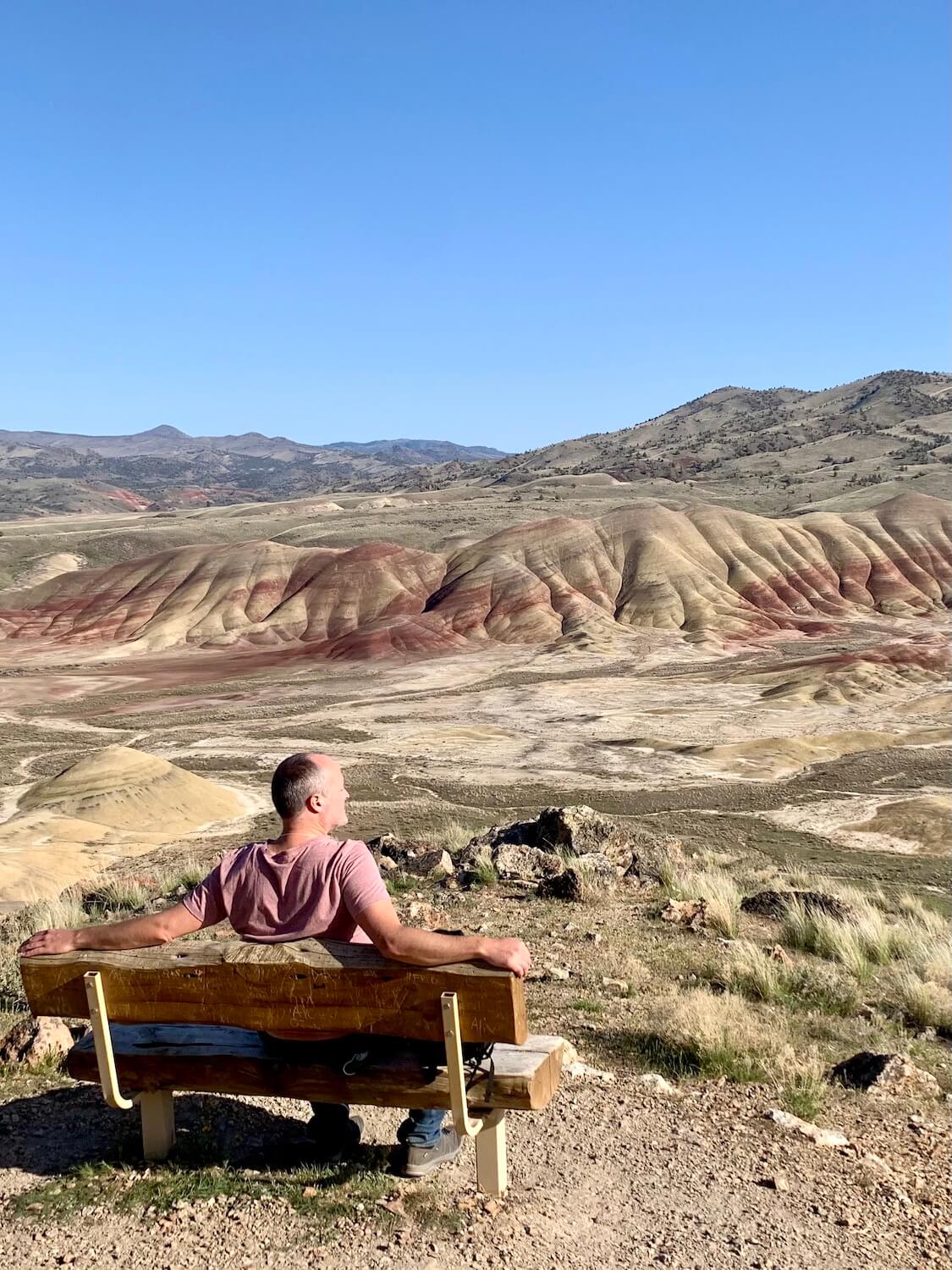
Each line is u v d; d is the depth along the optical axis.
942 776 52.78
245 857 4.20
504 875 13.62
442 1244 3.95
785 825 42.22
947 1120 5.64
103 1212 4.16
